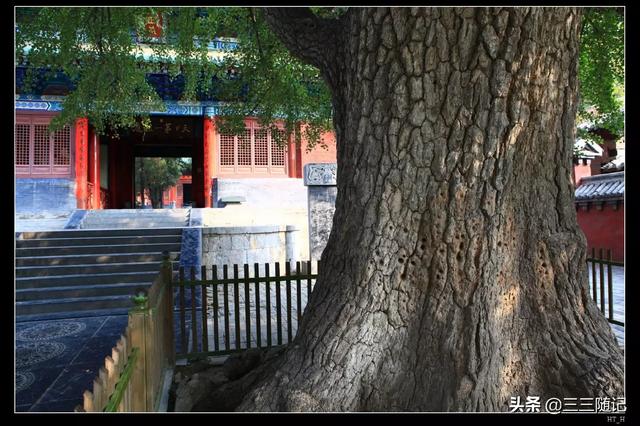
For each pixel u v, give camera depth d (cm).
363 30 275
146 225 1198
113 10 572
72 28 569
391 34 263
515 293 274
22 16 572
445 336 262
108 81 637
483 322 261
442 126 258
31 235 931
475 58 252
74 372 421
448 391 257
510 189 269
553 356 272
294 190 1700
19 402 355
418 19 255
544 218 281
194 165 2103
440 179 261
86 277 785
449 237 262
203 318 443
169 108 1655
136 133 2156
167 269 418
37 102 1523
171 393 358
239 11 623
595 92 619
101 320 637
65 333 564
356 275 275
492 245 263
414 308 268
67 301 709
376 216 271
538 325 278
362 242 275
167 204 5053
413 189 264
